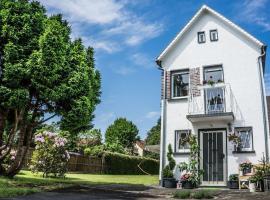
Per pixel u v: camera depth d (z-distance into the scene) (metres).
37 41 15.70
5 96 15.00
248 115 18.45
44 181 16.98
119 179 24.30
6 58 15.05
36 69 15.03
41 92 15.34
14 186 13.82
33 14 16.06
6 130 19.59
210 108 19.38
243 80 19.02
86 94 16.78
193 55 20.56
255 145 17.94
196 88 19.92
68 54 16.64
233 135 18.06
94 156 33.94
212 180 18.41
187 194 13.65
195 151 18.59
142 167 40.69
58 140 21.22
